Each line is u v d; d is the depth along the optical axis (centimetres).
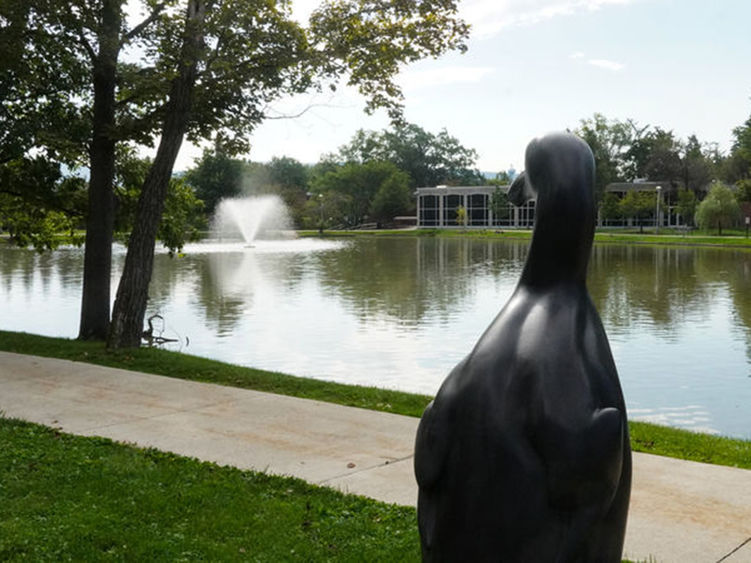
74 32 1383
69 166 1579
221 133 1504
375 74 1425
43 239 1873
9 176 1556
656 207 8838
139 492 615
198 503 596
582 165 309
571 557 274
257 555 509
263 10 1349
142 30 1434
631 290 2934
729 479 658
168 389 1008
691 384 1397
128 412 885
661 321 2147
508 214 10550
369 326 2039
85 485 630
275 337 1878
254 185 10788
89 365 1172
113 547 522
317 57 1357
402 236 9344
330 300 2622
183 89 1341
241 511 580
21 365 1166
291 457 717
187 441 768
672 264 4300
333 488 631
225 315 2264
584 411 275
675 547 518
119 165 1641
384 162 12125
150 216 1365
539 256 308
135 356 1259
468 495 284
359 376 1442
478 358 296
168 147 1355
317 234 10062
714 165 10669
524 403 280
